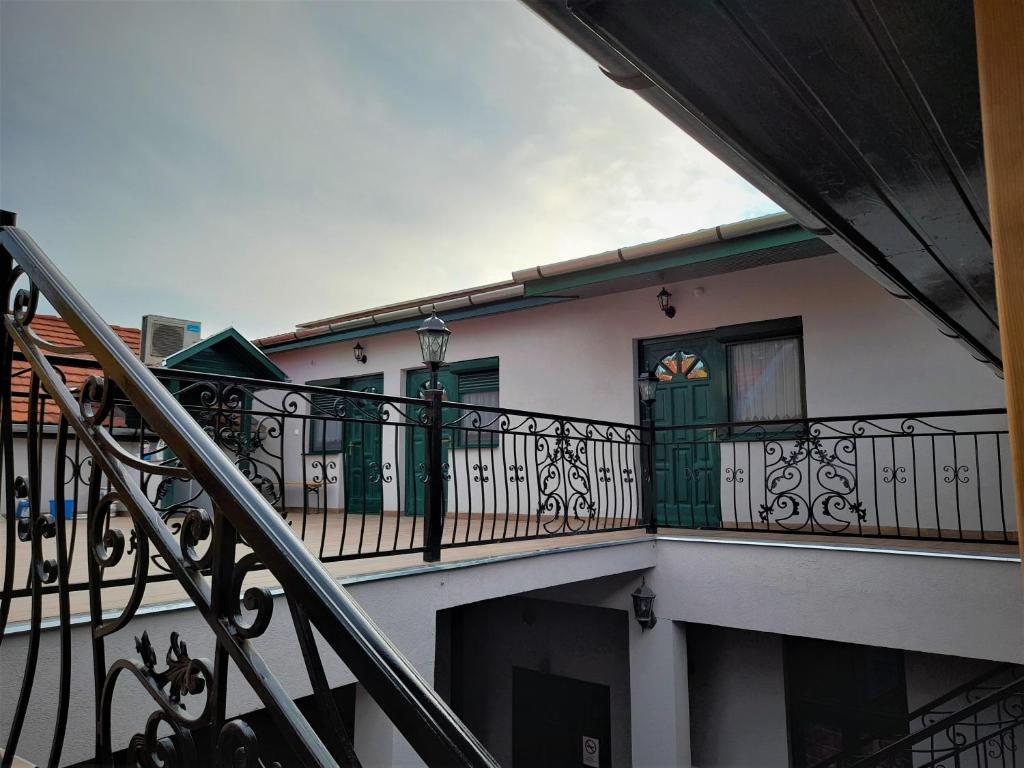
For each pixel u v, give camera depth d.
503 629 8.54
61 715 1.36
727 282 7.37
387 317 9.45
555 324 8.73
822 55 1.44
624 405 8.04
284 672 3.09
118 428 6.00
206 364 8.87
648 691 5.82
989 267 2.71
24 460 6.97
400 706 0.90
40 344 1.58
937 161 1.87
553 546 5.09
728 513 7.28
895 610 4.80
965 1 1.27
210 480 1.09
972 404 6.02
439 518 4.20
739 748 6.85
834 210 2.19
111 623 1.26
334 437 11.02
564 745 7.93
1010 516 5.79
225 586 1.06
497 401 9.42
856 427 6.54
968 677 6.00
